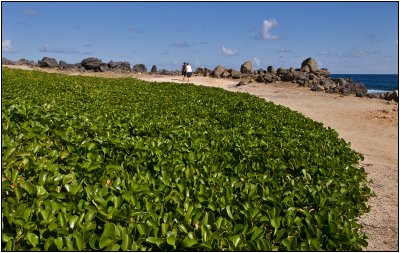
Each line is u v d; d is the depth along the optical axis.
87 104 10.83
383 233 6.18
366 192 6.25
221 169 5.90
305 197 4.86
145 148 6.05
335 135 10.02
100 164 5.33
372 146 13.52
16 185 4.27
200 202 4.36
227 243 3.52
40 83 16.30
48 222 3.52
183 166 5.39
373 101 24.30
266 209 4.27
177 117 10.04
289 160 6.60
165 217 3.84
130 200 4.07
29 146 5.37
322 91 28.66
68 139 6.02
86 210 3.81
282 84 32.81
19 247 3.23
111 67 47.94
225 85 34.91
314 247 3.67
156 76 40.69
